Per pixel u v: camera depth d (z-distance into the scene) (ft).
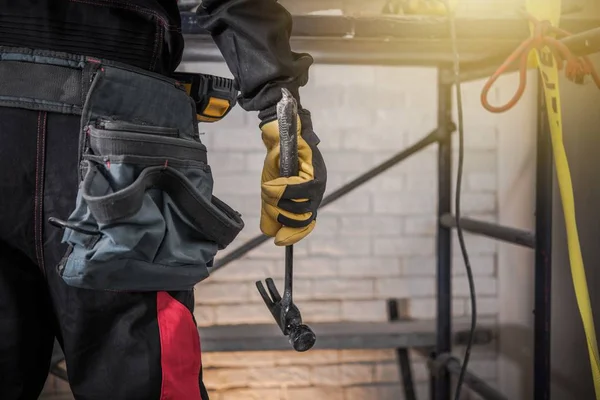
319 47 4.76
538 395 4.03
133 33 2.52
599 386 3.39
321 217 6.73
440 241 6.21
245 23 2.60
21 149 2.31
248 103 2.76
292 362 6.85
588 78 4.59
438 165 6.16
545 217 4.00
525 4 4.12
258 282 3.16
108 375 2.44
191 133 2.74
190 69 6.40
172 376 2.48
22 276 2.43
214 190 6.57
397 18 4.04
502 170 6.66
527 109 6.15
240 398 6.82
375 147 6.66
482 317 6.88
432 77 6.64
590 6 4.77
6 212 2.34
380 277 6.82
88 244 2.22
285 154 2.57
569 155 5.31
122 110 2.42
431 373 6.18
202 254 2.53
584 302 3.43
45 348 2.61
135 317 2.47
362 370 6.90
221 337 5.97
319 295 6.79
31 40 2.36
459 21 4.01
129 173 2.26
